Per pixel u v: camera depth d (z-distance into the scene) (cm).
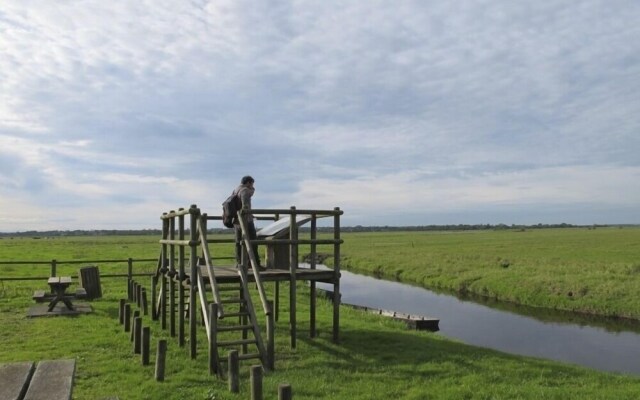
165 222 1686
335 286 1457
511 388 1065
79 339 1413
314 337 1511
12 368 538
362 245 9025
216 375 1093
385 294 3619
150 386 998
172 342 1431
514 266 4238
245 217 1298
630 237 8969
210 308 1123
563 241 8112
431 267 4844
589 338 2191
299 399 945
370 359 1284
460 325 2472
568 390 1076
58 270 3741
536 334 2269
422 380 1115
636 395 1050
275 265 1523
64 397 455
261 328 1653
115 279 3050
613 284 3078
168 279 1647
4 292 2373
